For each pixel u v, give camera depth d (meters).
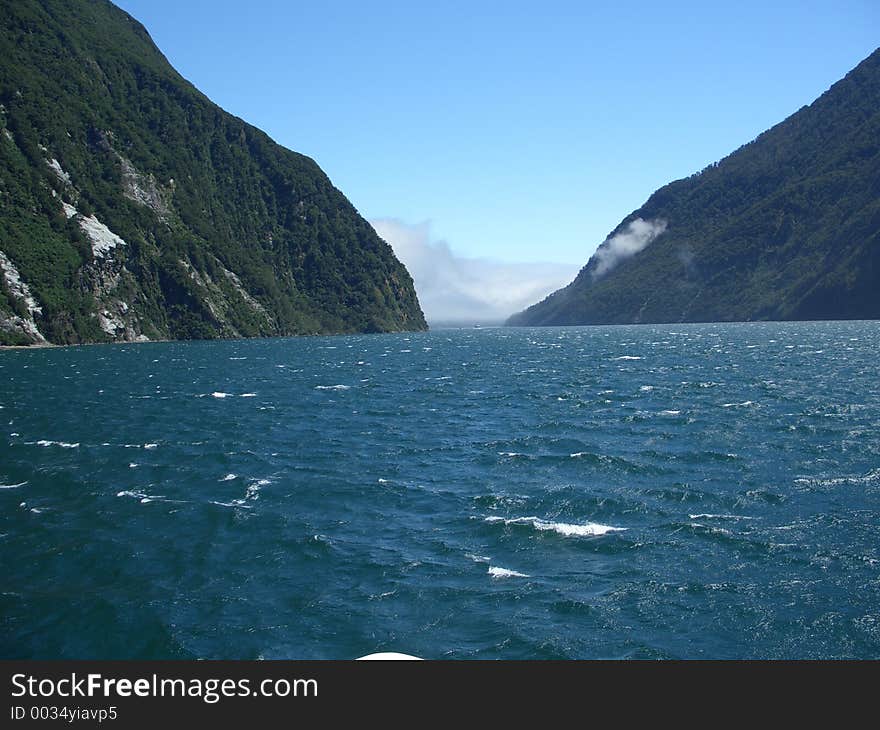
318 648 17.22
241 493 30.53
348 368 94.50
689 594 19.73
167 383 74.50
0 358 109.94
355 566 22.22
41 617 18.89
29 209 158.88
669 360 96.00
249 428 46.47
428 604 19.47
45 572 21.89
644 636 17.50
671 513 26.58
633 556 22.53
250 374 85.56
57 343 148.12
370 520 26.81
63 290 153.75
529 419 48.62
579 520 26.14
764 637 17.38
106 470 34.31
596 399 57.38
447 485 31.59
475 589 20.36
